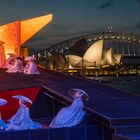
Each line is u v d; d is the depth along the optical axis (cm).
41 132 1577
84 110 1853
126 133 1530
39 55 9106
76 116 1720
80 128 1644
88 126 1655
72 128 1630
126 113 1692
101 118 1673
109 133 1636
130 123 1581
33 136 1564
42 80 2789
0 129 1625
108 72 10106
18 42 5128
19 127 1631
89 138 1650
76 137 1636
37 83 2500
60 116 1727
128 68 11381
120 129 1532
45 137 1584
